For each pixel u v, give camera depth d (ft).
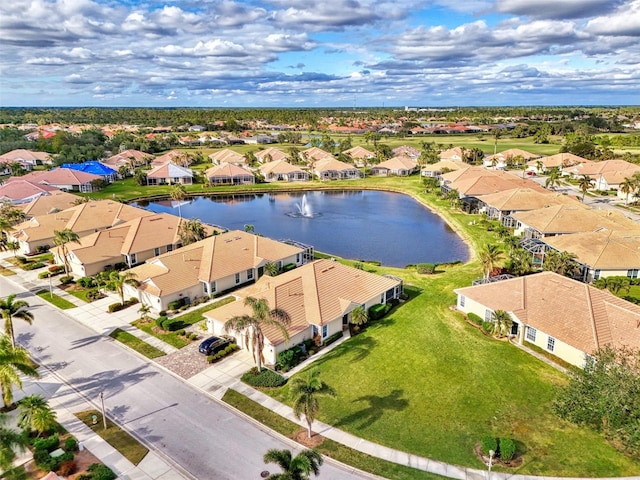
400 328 156.66
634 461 96.02
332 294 159.74
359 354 140.77
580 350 126.72
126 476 93.30
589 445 100.99
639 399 92.17
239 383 126.41
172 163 471.21
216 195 420.36
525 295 152.97
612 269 196.85
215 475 93.71
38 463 94.79
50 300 184.14
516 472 93.76
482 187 341.21
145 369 134.10
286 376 129.90
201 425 109.50
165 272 181.47
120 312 172.55
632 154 538.47
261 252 209.87
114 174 467.11
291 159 547.90
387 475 92.84
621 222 245.86
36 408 101.91
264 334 135.95
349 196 411.95
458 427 107.65
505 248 241.14
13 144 577.84
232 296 187.21
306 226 307.99
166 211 359.66
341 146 640.58
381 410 114.32
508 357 137.08
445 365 133.39
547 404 115.44
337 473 93.61
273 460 78.07
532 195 298.15
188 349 144.66
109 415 113.29
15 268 223.92
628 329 129.39
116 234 230.07
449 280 200.13
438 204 359.05
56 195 315.78
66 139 611.06
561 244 216.54
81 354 142.92
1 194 338.75
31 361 138.72
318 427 108.27
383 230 295.07
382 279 177.06
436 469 94.68
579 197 363.56
